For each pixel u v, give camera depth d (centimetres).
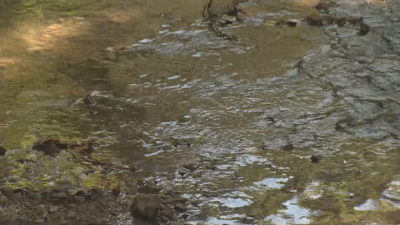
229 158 388
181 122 437
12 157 387
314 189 353
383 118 438
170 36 605
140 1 720
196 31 618
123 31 620
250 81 502
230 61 543
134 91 488
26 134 418
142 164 382
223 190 353
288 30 617
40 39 598
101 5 706
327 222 321
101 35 609
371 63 530
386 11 665
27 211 332
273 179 364
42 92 485
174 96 479
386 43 575
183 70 526
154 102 469
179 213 332
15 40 595
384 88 484
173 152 396
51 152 395
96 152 396
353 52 555
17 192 347
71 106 462
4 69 528
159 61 545
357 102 462
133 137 416
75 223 322
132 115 448
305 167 376
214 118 442
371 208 333
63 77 514
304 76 509
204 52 565
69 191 350
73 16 667
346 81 498
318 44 577
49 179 363
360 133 417
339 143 404
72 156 391
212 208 336
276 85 493
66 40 596
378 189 351
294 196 346
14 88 491
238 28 625
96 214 330
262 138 412
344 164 378
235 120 438
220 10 681
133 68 530
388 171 369
